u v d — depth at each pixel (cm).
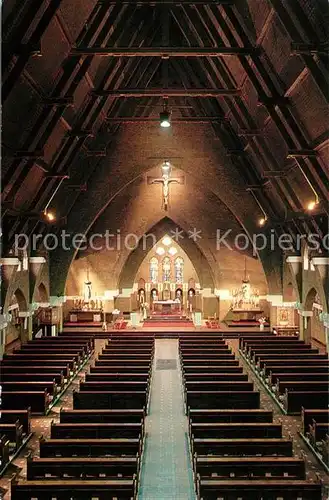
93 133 2348
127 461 1139
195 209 3522
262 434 1398
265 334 3181
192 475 1327
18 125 1689
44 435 1608
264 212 2800
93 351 2891
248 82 1997
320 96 1544
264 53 1728
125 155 3036
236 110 2330
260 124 2158
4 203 1798
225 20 1817
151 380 2283
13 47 1346
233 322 3641
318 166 1778
